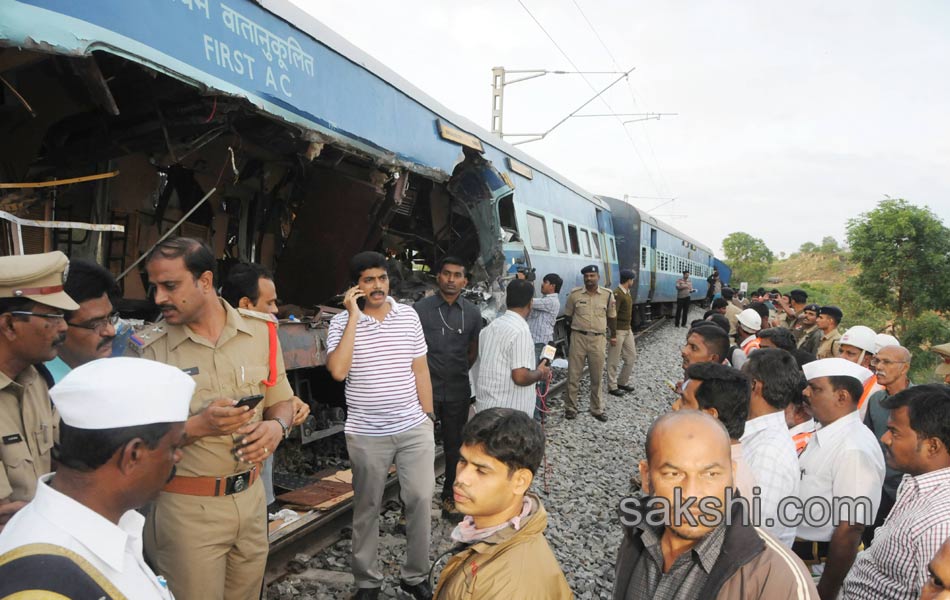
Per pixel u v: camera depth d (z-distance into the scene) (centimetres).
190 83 338
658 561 146
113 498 128
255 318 254
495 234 729
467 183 740
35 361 184
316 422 522
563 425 766
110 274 233
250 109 393
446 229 821
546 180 1022
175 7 336
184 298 221
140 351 233
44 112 392
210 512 222
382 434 322
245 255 659
